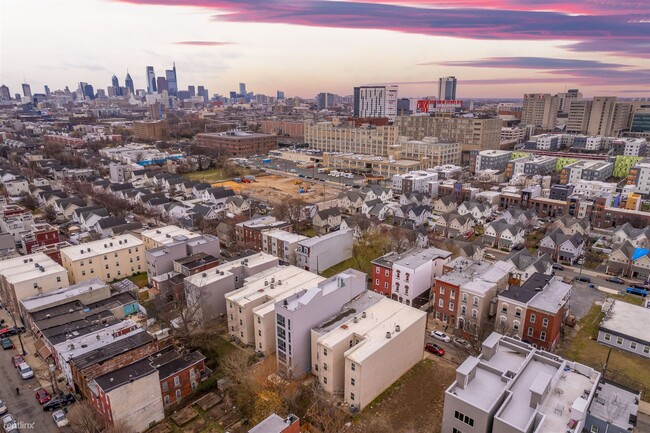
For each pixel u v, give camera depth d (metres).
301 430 63.41
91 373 67.56
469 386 59.19
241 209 173.88
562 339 88.38
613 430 54.38
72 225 157.75
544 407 54.31
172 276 106.94
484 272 98.31
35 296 94.94
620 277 117.88
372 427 63.12
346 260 129.62
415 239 133.12
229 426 65.12
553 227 148.75
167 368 71.19
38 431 64.31
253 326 86.00
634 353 83.50
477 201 178.62
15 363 79.31
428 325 94.19
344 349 71.69
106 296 98.38
